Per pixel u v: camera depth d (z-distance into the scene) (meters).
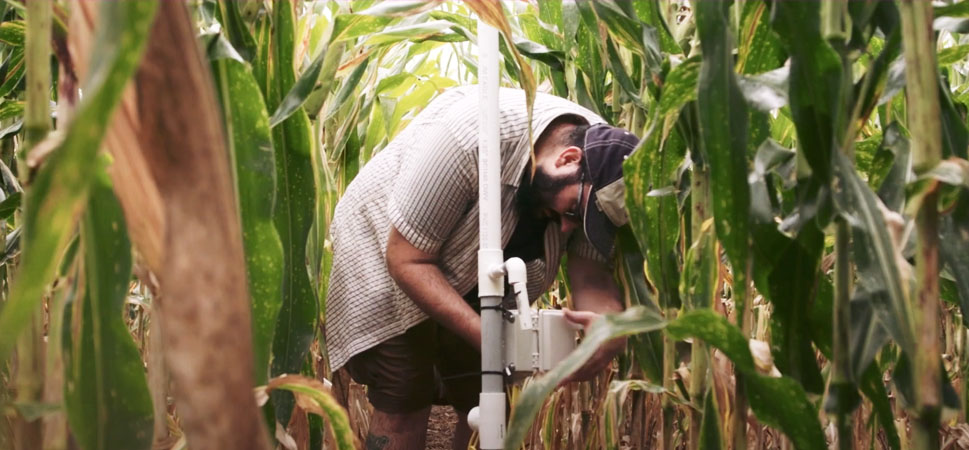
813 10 0.60
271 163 0.70
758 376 0.67
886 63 0.67
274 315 0.71
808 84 0.62
